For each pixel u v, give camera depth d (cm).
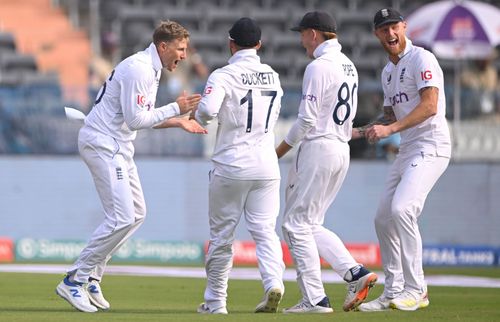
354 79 2517
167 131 5628
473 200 5784
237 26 2450
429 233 5794
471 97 5788
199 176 5625
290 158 5553
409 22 5788
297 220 2509
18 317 2256
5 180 5522
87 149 2544
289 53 7181
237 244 5300
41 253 5262
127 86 2480
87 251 2533
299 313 2436
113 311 2559
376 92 5519
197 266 4922
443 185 5775
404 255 2578
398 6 7569
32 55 6756
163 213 5603
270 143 2488
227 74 2427
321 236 2522
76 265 2539
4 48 6919
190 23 7300
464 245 5719
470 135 5775
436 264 5438
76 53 7100
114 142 2538
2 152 5538
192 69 6488
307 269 2491
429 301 3023
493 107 5794
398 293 2641
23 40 7188
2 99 5519
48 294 3122
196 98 2534
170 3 7531
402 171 2656
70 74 6894
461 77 6688
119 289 3422
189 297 3147
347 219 5753
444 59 6744
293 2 7612
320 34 2494
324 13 2502
